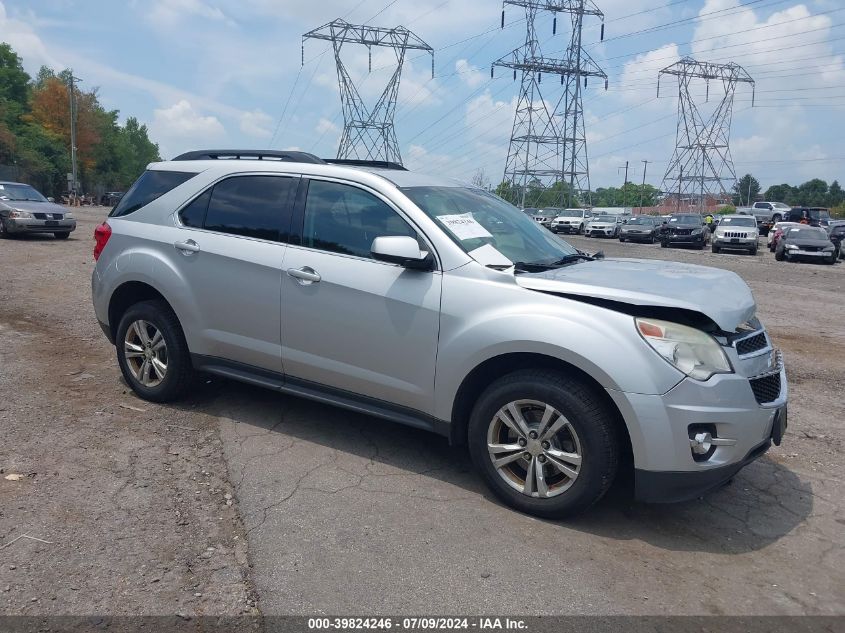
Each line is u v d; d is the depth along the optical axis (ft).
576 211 152.97
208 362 16.42
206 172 16.89
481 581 10.34
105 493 12.49
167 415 16.63
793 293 49.57
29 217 59.52
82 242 61.11
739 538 12.06
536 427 12.25
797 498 13.78
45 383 18.51
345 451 15.01
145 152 409.69
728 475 11.59
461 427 13.51
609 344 11.50
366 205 14.49
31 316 27.02
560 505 12.05
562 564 10.92
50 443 14.53
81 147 255.91
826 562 11.36
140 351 17.47
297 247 14.99
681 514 12.86
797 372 24.16
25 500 12.03
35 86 296.10
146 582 9.91
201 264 16.10
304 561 10.66
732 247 97.55
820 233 85.61
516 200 175.32
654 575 10.75
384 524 11.90
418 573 10.48
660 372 11.27
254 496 12.71
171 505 12.20
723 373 11.42
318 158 16.06
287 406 17.67
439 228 13.64
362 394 14.34
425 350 13.26
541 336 11.90
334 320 14.25
